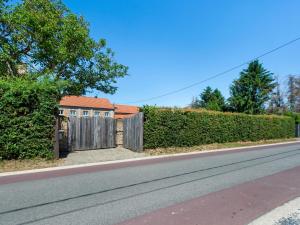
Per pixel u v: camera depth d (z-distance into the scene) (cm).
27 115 1105
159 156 1393
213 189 688
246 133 2305
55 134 1178
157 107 1600
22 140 1087
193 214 502
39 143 1127
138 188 693
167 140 1636
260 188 705
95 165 1089
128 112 4528
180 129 1716
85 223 457
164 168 1009
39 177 834
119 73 2269
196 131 1817
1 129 1042
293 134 3133
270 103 5172
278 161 1222
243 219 481
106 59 2180
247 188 703
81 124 1543
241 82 4056
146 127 1534
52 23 1734
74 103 3703
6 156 1058
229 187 711
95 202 573
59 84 1199
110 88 2283
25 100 1100
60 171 945
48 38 1759
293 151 1703
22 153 1086
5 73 1695
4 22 1666
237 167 1035
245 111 3966
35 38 1730
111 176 851
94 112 3869
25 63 1842
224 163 1141
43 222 461
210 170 962
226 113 2106
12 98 1065
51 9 1820
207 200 592
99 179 804
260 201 591
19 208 534
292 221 477
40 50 1792
